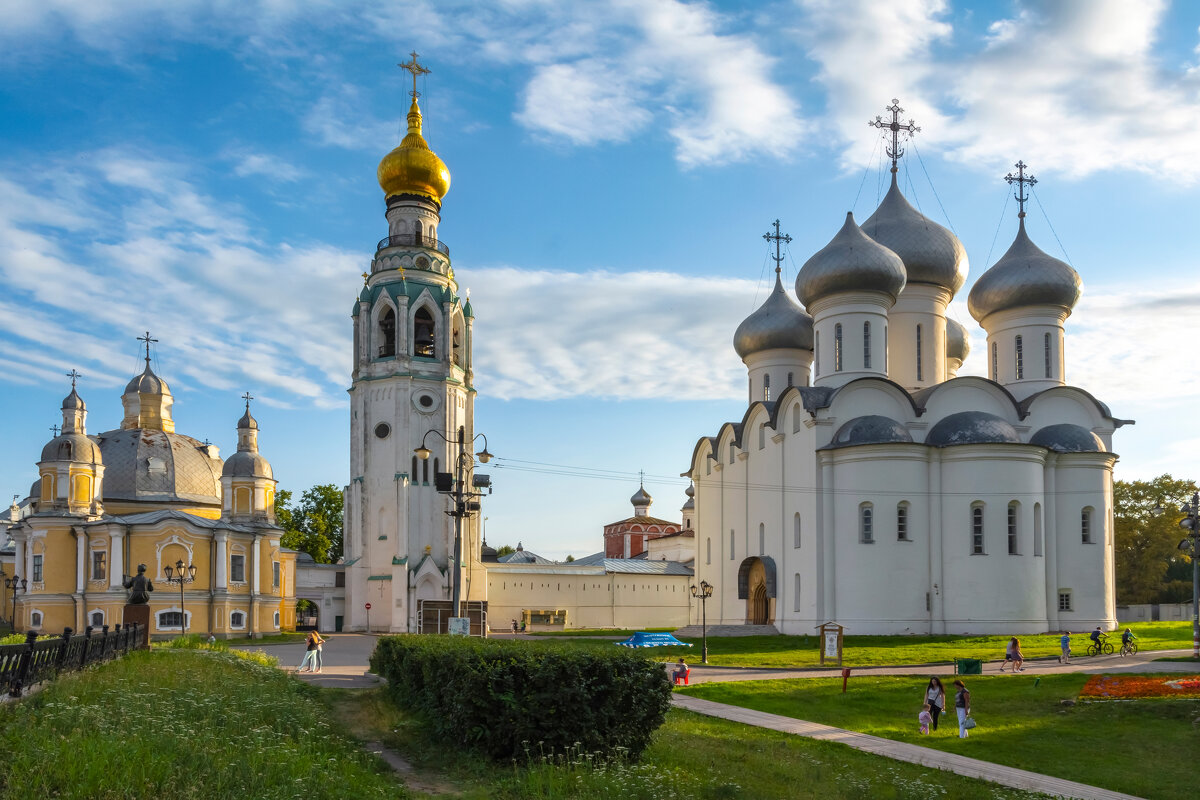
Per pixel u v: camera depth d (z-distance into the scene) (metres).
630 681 19.88
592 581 91.06
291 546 102.00
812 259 66.25
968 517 57.53
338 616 85.56
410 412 84.69
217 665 29.78
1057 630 59.09
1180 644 52.72
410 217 89.56
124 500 82.19
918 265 67.75
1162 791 22.58
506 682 19.36
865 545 57.34
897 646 50.38
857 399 61.25
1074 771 24.27
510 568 87.94
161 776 13.58
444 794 16.95
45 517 71.50
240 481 79.94
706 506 76.69
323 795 14.65
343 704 27.14
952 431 59.12
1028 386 66.44
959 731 28.22
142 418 89.69
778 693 34.38
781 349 74.81
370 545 84.31
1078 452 60.75
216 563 72.44
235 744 16.36
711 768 19.98
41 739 14.26
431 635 31.67
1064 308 66.88
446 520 84.44
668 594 94.62
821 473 59.56
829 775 21.25
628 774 17.50
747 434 69.44
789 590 62.31
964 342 78.25
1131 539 93.38
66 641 21.83
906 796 19.98
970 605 56.72
